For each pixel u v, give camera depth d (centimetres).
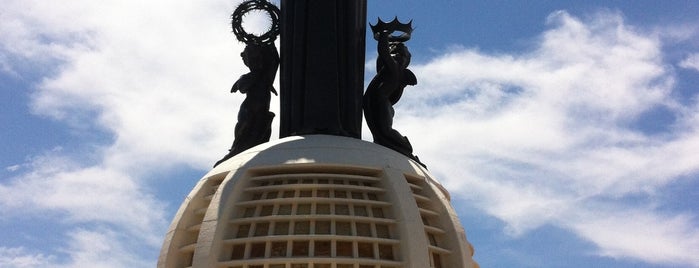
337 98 6281
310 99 6266
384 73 6469
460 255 5650
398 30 6600
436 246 5688
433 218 5831
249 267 5366
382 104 6412
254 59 6506
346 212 5556
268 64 6550
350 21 6406
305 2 6394
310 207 5572
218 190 5684
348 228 5488
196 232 5775
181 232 5738
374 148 5969
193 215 5834
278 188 5644
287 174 5769
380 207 5631
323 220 5484
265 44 6600
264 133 6494
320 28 6344
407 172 5866
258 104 6456
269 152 5866
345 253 5391
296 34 6366
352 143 5953
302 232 5453
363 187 5678
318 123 6219
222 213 5522
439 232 5728
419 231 5497
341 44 6366
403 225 5500
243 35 6612
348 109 6322
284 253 5378
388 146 6359
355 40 6419
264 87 6506
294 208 5556
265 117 6512
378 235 5516
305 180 5728
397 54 6556
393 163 5856
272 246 5412
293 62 6353
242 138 6431
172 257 5656
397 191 5644
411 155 6384
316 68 6303
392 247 5503
